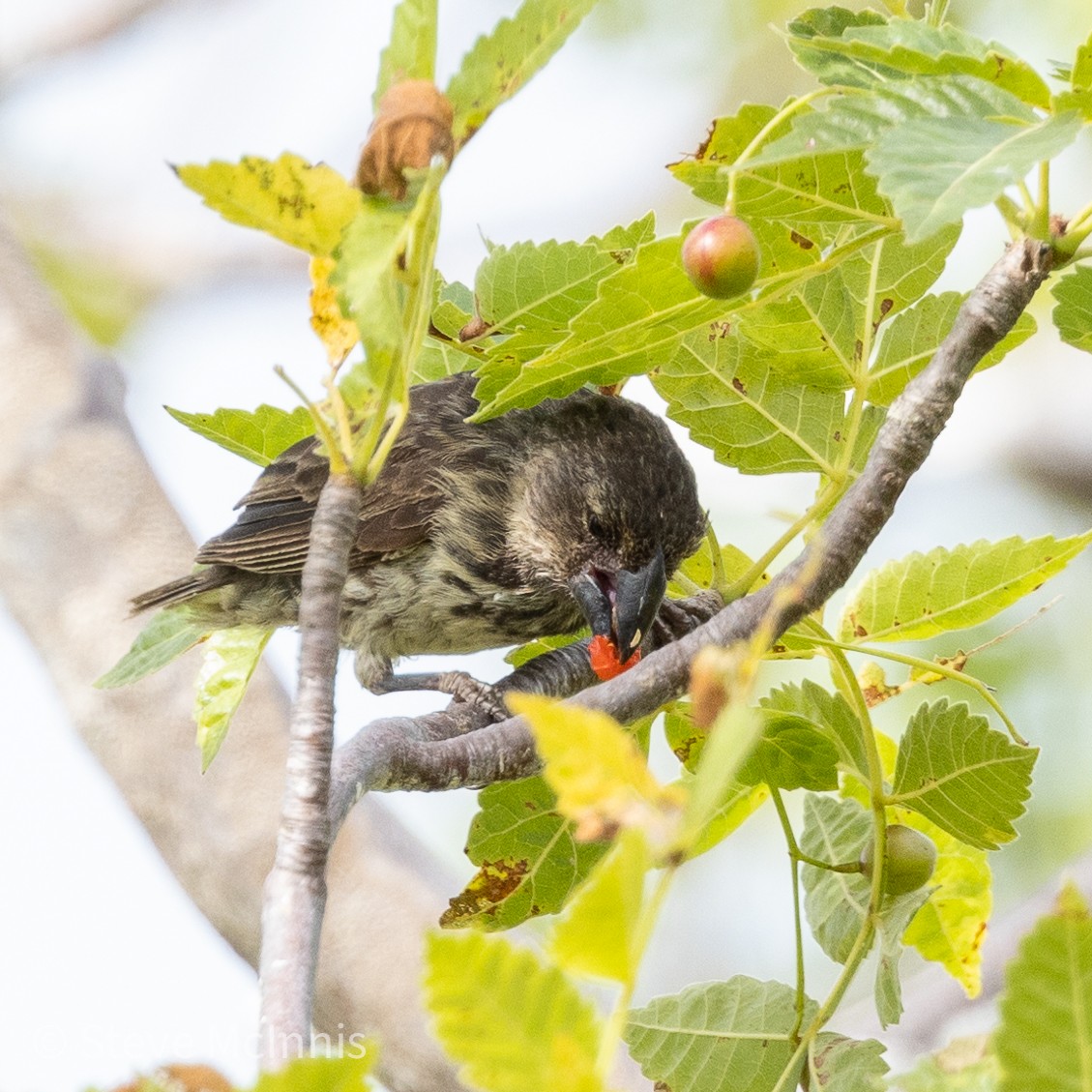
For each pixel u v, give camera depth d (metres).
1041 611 7.55
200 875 11.29
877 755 6.65
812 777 6.88
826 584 6.21
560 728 3.26
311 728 4.72
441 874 11.33
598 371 6.62
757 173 6.02
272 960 4.44
